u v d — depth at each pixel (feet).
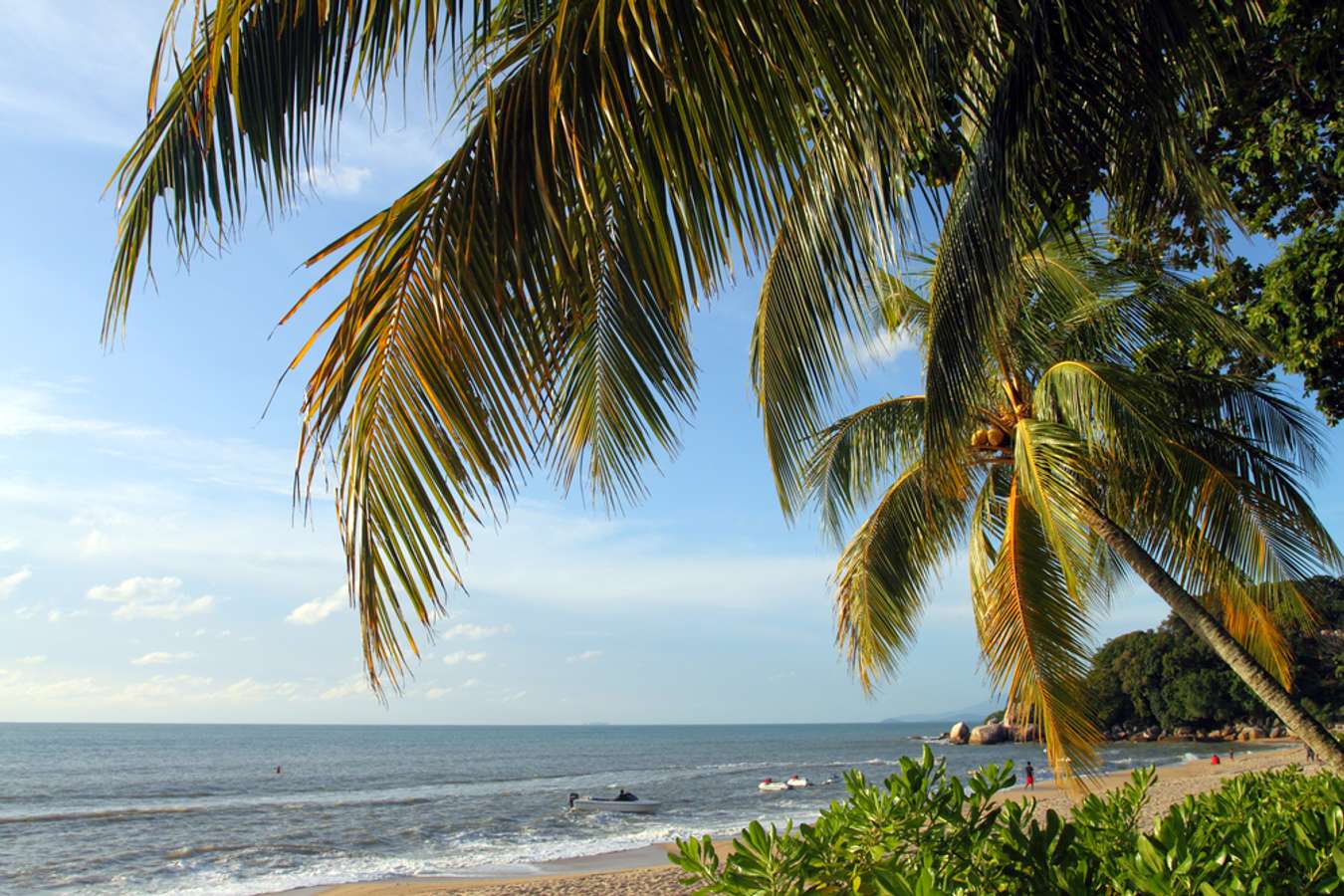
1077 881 6.03
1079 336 26.61
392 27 7.69
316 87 8.01
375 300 7.75
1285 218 24.52
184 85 8.22
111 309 8.48
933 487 19.52
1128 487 25.25
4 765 228.63
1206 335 25.41
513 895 51.57
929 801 6.69
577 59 7.23
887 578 29.86
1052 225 13.64
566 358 8.36
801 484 30.55
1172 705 258.98
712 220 7.23
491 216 7.34
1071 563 24.20
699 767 230.27
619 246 8.35
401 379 7.67
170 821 104.78
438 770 222.28
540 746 407.03
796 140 7.12
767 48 6.86
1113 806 9.55
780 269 14.24
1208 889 5.15
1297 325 23.35
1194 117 13.02
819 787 150.71
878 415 30.63
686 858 6.48
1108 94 12.52
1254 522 24.98
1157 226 16.72
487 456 7.50
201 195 8.23
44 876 66.64
